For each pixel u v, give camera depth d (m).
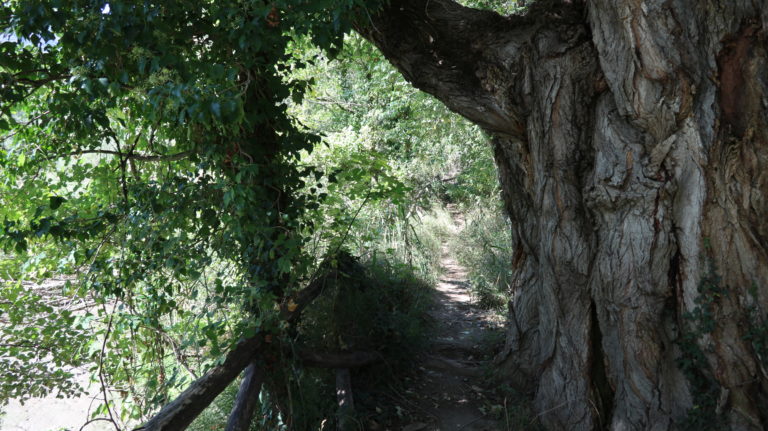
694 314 3.58
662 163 3.64
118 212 3.81
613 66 3.75
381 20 4.56
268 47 3.16
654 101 3.58
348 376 4.80
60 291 5.67
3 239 3.46
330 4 3.11
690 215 3.55
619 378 3.96
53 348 4.31
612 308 3.93
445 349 6.18
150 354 4.29
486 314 7.28
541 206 4.41
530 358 5.07
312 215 4.48
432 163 11.01
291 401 4.05
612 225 3.90
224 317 3.87
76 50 2.82
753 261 3.46
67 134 3.66
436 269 8.81
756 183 3.42
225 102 2.81
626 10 3.55
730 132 3.44
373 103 11.24
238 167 3.54
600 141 3.93
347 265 5.33
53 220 3.47
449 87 4.58
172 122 3.60
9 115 3.03
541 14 4.27
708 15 3.39
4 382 4.13
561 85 4.07
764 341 3.42
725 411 3.53
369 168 4.95
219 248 3.91
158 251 3.81
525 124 4.46
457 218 12.27
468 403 4.99
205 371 3.68
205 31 3.12
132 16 2.68
